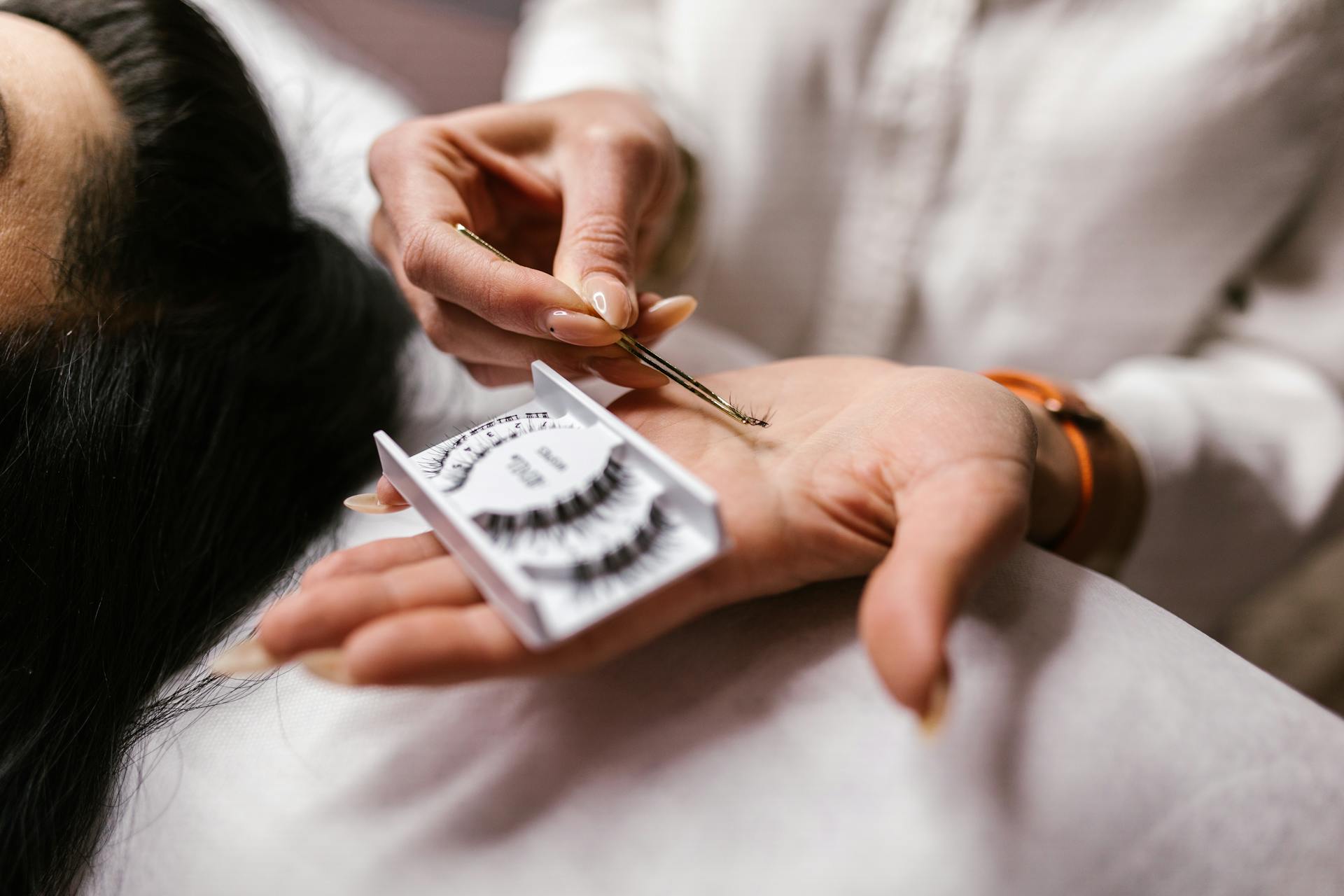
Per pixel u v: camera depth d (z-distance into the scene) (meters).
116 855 0.29
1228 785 0.27
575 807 0.27
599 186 0.38
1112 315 0.53
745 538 0.28
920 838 0.26
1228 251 0.49
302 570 0.35
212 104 0.40
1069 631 0.29
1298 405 0.47
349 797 0.28
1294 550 0.50
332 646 0.26
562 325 0.32
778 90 0.56
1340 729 0.29
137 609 0.34
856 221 0.58
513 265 0.33
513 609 0.25
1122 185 0.49
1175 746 0.27
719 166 0.60
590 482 0.28
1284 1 0.43
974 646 0.29
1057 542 0.37
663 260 0.55
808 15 0.54
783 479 0.29
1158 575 0.49
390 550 0.29
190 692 0.32
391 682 0.25
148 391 0.36
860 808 0.26
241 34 0.63
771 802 0.27
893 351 0.61
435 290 0.35
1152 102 0.46
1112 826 0.26
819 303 0.64
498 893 0.26
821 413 0.32
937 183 0.55
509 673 0.26
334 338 0.41
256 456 0.37
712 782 0.27
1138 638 0.29
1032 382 0.39
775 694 0.28
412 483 0.29
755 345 0.67
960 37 0.51
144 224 0.37
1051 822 0.26
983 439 0.28
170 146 0.38
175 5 0.40
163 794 0.29
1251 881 0.27
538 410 0.31
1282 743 0.28
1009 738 0.27
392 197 0.38
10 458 0.34
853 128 0.56
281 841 0.27
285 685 0.31
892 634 0.25
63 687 0.32
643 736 0.28
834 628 0.30
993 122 0.52
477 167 0.40
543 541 0.27
